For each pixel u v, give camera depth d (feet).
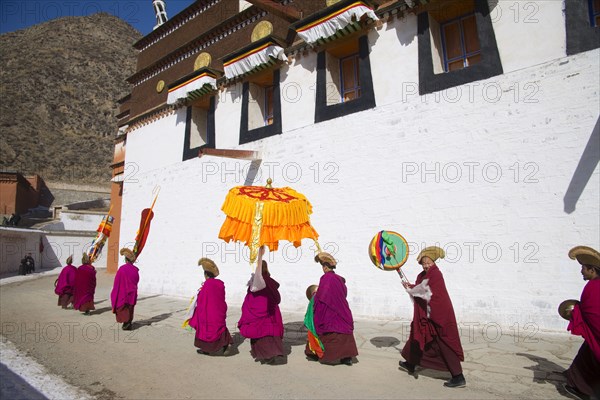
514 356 19.48
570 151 24.54
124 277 28.32
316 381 16.79
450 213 28.48
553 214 24.66
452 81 29.60
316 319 19.04
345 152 34.71
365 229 32.53
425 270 17.29
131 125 60.75
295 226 18.54
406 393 15.29
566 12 25.57
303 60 39.09
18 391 15.85
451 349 15.85
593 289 14.15
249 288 19.86
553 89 25.52
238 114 44.65
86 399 15.10
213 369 18.72
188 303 42.50
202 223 46.70
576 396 14.55
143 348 22.95
